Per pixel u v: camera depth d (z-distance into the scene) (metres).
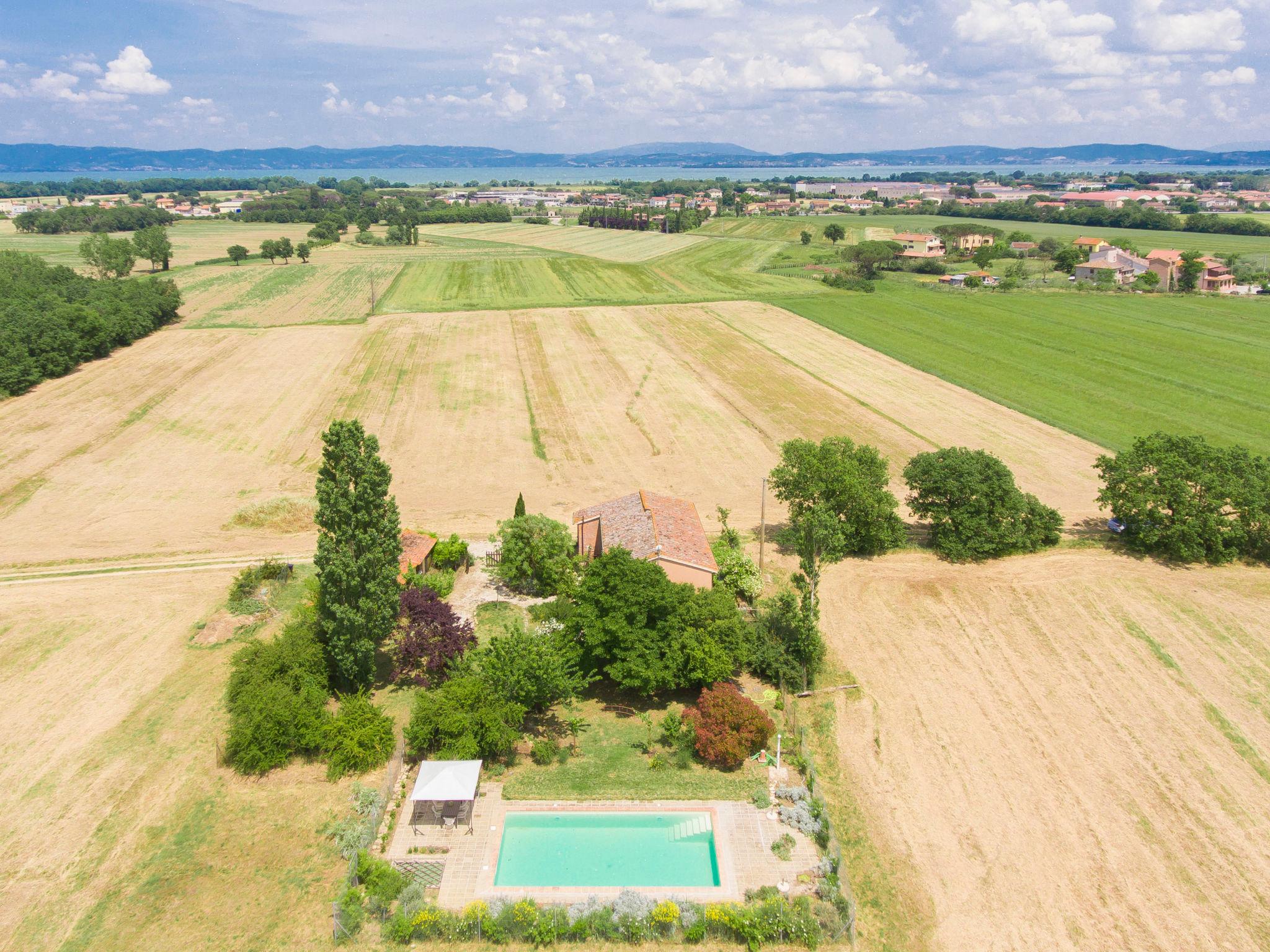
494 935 27.66
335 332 117.25
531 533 51.31
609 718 40.28
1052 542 56.72
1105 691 41.41
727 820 32.97
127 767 35.91
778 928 27.69
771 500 65.44
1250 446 73.56
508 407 87.12
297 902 29.28
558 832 32.62
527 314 128.12
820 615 48.03
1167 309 128.88
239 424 81.56
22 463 71.56
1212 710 39.88
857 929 28.23
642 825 32.97
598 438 78.44
